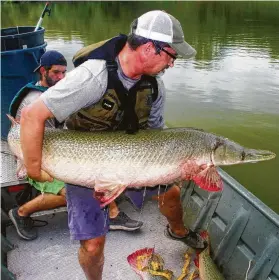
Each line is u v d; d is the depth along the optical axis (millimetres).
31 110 2039
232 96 8961
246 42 14461
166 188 2814
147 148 2283
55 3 27594
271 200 5539
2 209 3428
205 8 26062
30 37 4578
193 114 8070
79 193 2430
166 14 2143
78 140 2256
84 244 2490
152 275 2840
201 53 12961
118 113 2285
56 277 2924
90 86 2104
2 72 4332
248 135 7234
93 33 15406
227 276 2918
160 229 3438
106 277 2939
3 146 4094
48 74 3447
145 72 2186
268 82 9914
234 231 2963
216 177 2451
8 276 2777
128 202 3770
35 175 2205
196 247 3039
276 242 2635
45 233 3350
